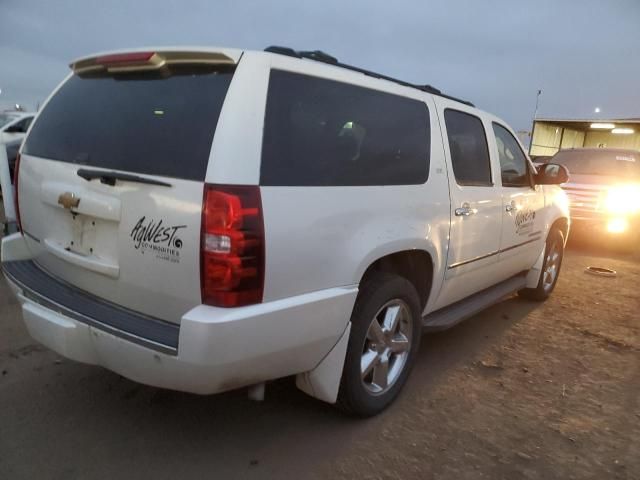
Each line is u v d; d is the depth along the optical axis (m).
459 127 3.78
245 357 2.25
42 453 2.64
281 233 2.29
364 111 2.89
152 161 2.35
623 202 8.68
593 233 9.02
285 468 2.64
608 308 5.64
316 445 2.84
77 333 2.50
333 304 2.55
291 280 2.37
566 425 3.20
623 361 4.23
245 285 2.19
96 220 2.56
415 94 3.36
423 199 3.22
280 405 3.22
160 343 2.21
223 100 2.26
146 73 2.63
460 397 3.47
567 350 4.40
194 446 2.78
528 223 4.79
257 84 2.30
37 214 2.96
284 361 2.46
